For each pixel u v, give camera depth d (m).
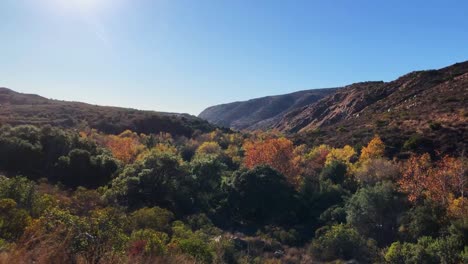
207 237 26.34
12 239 10.61
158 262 8.48
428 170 34.03
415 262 21.03
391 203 31.38
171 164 38.25
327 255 27.44
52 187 32.72
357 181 41.16
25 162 39.88
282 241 31.50
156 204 34.88
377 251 27.23
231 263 22.36
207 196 39.66
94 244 6.50
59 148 42.91
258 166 41.81
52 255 5.97
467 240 21.36
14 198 18.66
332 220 34.47
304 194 40.62
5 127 47.28
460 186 30.50
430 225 27.03
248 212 38.38
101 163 41.78
